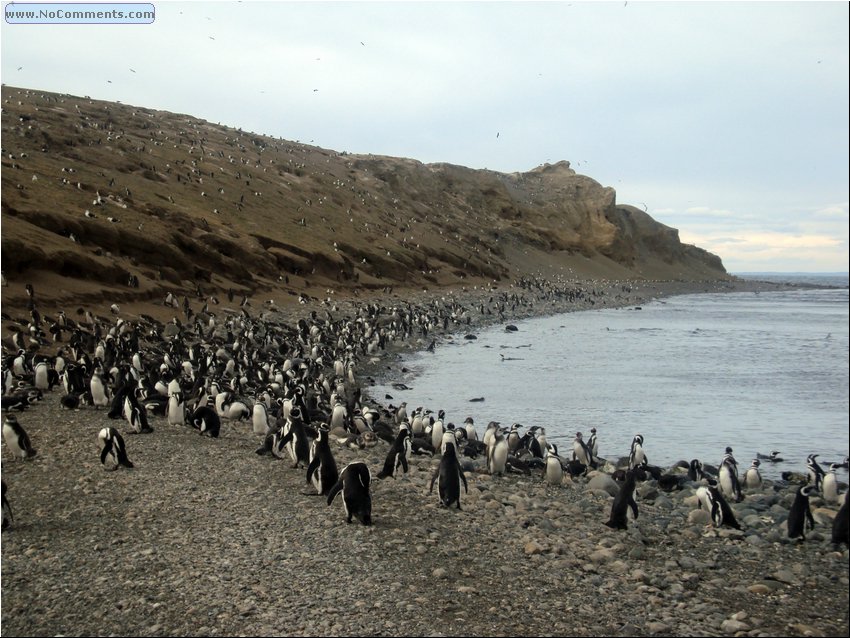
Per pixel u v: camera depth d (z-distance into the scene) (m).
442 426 22.33
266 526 13.32
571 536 14.12
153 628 9.42
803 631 10.36
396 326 56.69
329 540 12.79
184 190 82.88
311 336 47.78
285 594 10.55
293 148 146.38
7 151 67.38
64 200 57.22
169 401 21.58
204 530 12.95
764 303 127.81
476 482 18.44
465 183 168.62
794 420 31.16
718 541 14.48
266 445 18.89
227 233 70.62
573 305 104.00
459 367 44.34
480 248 133.88
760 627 10.46
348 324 52.53
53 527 12.78
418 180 153.88
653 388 38.56
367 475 14.16
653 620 10.45
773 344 61.19
